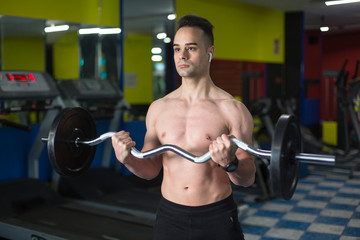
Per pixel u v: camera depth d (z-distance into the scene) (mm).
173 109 1322
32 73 3486
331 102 10375
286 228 3258
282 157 1036
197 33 1244
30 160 3648
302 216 3578
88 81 4035
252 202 4027
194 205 1241
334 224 3359
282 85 7797
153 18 6078
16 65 4887
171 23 5430
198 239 1233
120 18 4664
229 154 1070
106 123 4500
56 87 3635
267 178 4129
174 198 1272
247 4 6602
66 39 4547
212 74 8516
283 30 7621
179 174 1263
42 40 4645
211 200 1242
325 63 10680
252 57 6801
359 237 3053
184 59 1251
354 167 5605
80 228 2715
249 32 6688
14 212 2982
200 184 1238
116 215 3006
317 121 8523
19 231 2723
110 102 4516
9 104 4000
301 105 7715
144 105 5828
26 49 4820
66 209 3139
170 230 1265
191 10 5582
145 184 4422
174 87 5527
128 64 7621
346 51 10320
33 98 3363
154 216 3055
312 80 8438
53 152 1309
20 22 4250
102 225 2781
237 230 1263
